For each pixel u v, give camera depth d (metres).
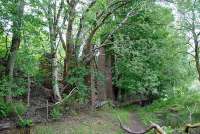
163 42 31.38
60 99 21.62
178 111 25.84
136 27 29.25
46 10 19.41
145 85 30.12
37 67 21.52
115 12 26.19
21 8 17.02
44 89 22.25
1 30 17.67
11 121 16.67
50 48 21.53
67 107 21.77
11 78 17.97
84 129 18.41
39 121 18.09
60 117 19.67
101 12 24.16
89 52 24.44
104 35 26.95
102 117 21.94
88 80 24.91
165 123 22.97
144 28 28.77
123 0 24.39
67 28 23.27
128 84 30.47
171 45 32.03
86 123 19.64
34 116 18.41
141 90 30.75
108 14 24.47
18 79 19.19
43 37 20.83
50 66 23.36
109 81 31.58
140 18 28.44
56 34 21.23
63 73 23.66
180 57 34.91
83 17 23.14
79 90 22.61
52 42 20.95
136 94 32.97
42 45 19.95
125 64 29.12
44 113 19.31
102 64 31.56
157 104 31.27
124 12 26.97
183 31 31.34
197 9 29.17
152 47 29.77
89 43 24.56
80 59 24.02
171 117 24.08
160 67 32.84
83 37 24.09
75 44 23.81
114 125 20.66
